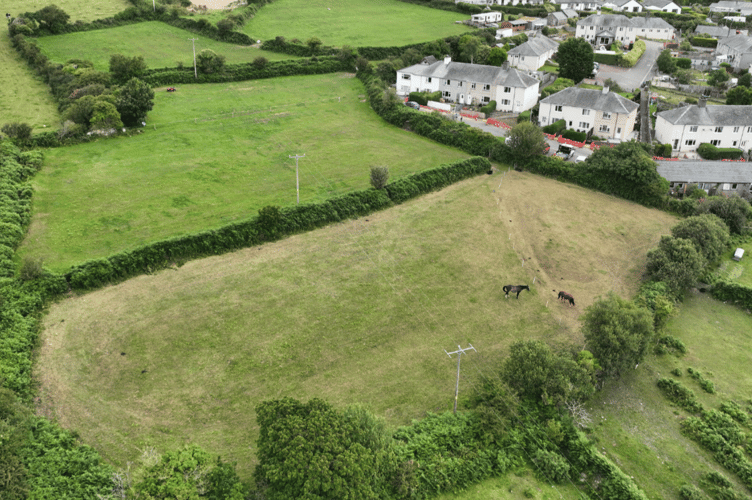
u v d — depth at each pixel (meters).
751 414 46.59
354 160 89.44
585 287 61.88
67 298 54.38
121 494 34.97
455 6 182.25
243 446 40.31
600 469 40.53
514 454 41.62
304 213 70.62
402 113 105.81
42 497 34.22
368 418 38.19
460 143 96.62
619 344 47.09
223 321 53.25
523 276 63.34
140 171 81.31
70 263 58.81
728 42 144.62
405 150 94.81
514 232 72.44
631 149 82.06
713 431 44.31
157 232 65.69
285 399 38.28
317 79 131.50
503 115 111.56
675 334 55.72
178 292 56.88
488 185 84.94
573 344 52.38
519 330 54.50
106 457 38.69
